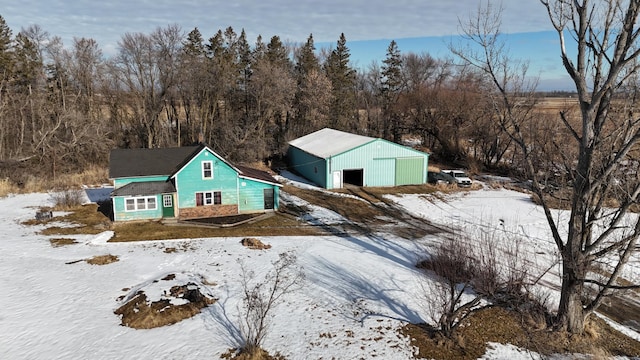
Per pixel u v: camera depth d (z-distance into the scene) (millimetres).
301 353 12172
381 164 35875
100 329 13297
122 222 24891
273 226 25016
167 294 15148
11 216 25312
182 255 19750
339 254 20359
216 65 47469
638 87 11305
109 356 11930
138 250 20406
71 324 13547
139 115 47406
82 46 47688
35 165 35938
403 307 15164
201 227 24453
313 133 47000
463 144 50500
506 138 43812
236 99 51031
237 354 12055
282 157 46250
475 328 13711
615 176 12258
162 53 45938
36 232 22656
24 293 15531
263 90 46156
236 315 14305
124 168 26250
